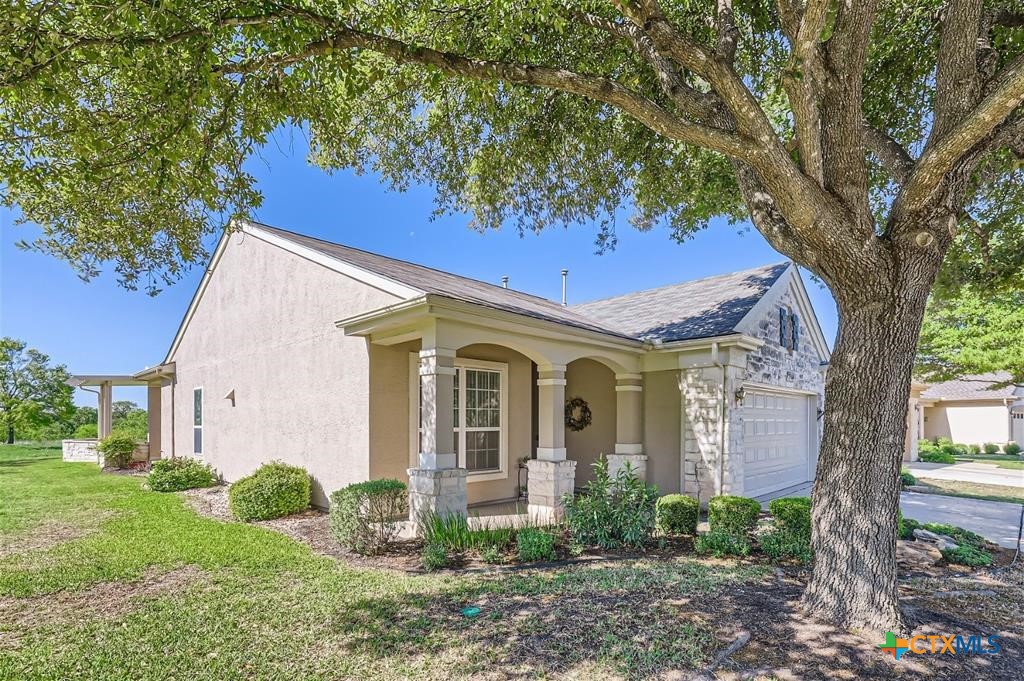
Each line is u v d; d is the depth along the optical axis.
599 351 10.19
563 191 8.85
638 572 5.89
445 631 4.40
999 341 12.67
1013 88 3.57
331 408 9.98
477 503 10.61
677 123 4.55
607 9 5.81
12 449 28.62
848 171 4.43
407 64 5.84
